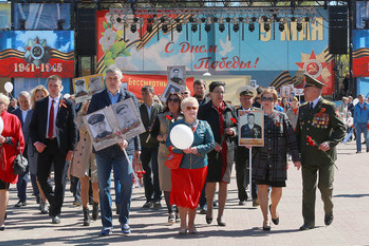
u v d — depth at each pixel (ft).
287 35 82.64
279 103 42.60
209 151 22.13
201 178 22.18
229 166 23.97
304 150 22.90
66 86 81.87
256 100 31.81
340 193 32.45
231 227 23.75
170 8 78.48
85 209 24.90
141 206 30.35
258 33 82.69
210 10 78.02
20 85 81.71
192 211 22.54
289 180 39.34
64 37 81.25
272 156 22.79
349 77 83.10
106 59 82.12
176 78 35.55
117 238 21.83
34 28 81.35
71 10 81.25
